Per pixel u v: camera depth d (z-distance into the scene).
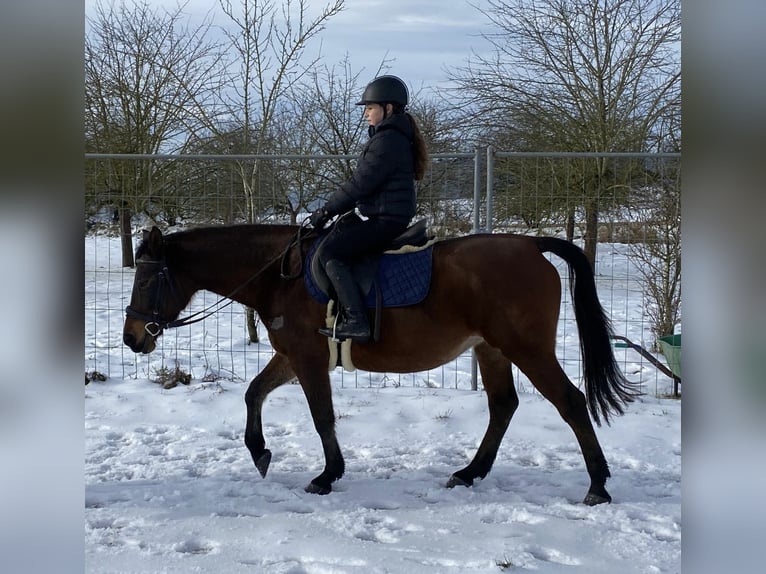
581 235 8.05
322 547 4.04
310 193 9.09
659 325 8.15
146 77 13.97
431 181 7.62
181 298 5.12
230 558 3.94
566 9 13.62
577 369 7.93
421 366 4.85
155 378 7.62
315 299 4.80
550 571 3.76
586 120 13.41
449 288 4.70
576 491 4.89
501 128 13.77
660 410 6.55
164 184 8.63
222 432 6.19
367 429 6.14
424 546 4.05
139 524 4.40
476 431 6.12
